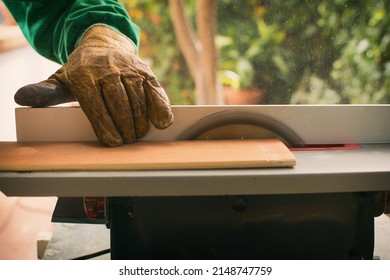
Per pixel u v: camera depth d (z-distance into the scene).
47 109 0.76
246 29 2.68
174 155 0.66
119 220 0.70
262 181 0.62
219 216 0.70
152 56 3.05
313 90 2.60
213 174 0.61
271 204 0.70
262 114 0.77
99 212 0.77
